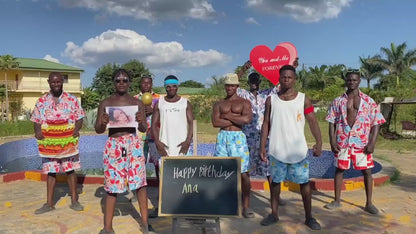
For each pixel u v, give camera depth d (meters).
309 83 47.78
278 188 4.76
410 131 17.31
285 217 5.05
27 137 19.03
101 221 5.00
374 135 5.09
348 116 5.20
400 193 6.19
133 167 4.36
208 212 3.95
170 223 4.89
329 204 5.42
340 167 5.29
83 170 11.34
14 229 4.71
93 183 7.14
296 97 4.57
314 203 5.68
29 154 15.70
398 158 9.83
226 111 4.99
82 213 5.33
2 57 31.66
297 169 4.57
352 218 4.99
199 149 13.44
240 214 3.90
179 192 4.05
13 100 34.59
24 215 5.27
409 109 22.47
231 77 4.95
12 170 11.90
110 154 4.33
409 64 44.53
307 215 4.70
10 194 6.43
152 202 5.85
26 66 34.91
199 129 21.83
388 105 16.77
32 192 6.56
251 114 4.96
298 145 4.55
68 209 5.52
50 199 5.44
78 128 5.46
